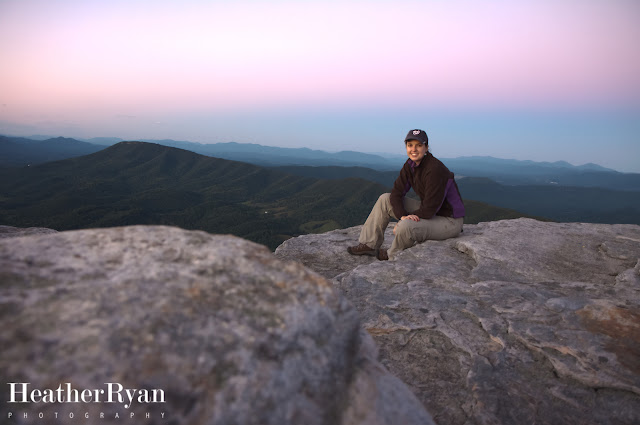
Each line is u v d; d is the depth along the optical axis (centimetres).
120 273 99
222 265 112
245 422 74
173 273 103
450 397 207
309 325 100
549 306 280
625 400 193
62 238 113
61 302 83
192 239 125
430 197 448
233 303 97
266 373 83
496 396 203
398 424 101
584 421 185
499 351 238
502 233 484
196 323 87
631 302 286
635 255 412
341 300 117
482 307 291
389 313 290
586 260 406
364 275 366
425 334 264
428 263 395
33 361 68
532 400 199
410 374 229
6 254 97
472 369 225
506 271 373
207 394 75
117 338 77
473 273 368
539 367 222
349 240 590
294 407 83
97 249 109
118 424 68
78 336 75
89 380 69
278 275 114
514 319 268
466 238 470
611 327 244
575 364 216
